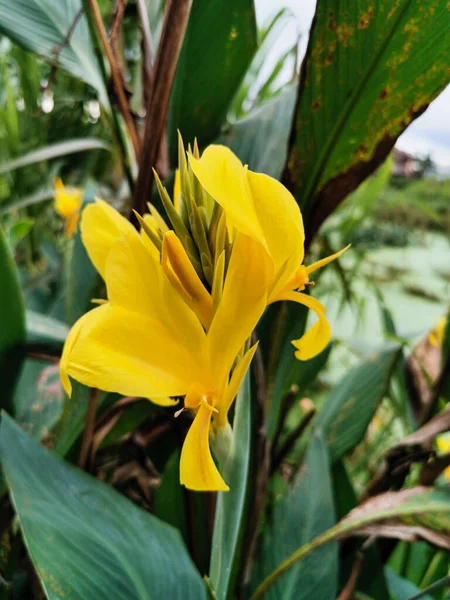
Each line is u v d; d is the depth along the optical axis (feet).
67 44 1.23
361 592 1.31
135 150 1.29
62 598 0.70
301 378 1.59
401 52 0.82
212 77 1.28
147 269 0.63
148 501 1.47
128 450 1.43
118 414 1.18
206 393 0.65
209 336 0.62
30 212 3.04
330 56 0.85
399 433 2.55
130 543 0.89
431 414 1.56
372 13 0.79
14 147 2.80
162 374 0.64
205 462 0.58
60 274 2.36
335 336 1.78
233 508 0.72
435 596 1.44
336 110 0.91
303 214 1.05
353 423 1.57
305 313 1.21
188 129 1.37
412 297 5.12
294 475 1.40
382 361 1.66
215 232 0.64
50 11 1.30
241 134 1.33
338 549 1.30
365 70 0.85
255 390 1.01
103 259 0.76
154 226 0.76
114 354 0.63
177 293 0.63
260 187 0.58
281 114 1.29
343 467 1.54
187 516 1.20
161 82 0.99
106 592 0.76
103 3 2.56
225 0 1.15
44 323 1.39
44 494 0.88
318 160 0.98
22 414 1.36
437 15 0.76
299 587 1.14
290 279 0.68
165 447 1.59
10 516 1.25
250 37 1.22
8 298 1.09
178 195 0.71
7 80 2.67
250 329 0.61
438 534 0.99
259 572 1.22
